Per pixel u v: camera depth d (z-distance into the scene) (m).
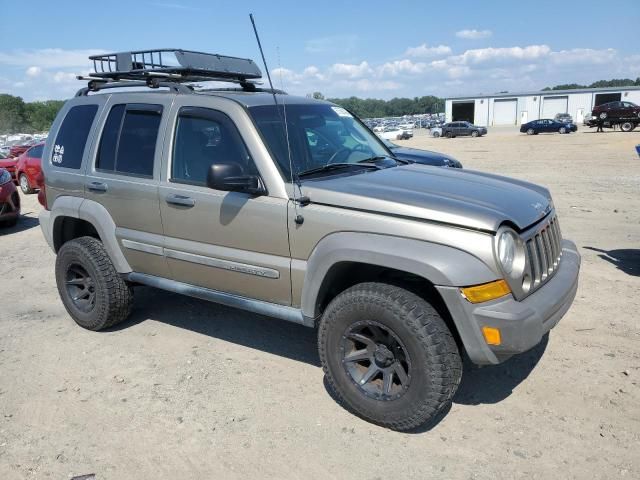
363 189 3.56
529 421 3.50
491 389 3.89
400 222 3.29
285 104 4.34
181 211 4.21
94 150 4.86
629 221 8.94
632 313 5.02
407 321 3.19
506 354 3.14
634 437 3.29
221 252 4.04
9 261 7.94
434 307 3.32
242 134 3.92
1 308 5.88
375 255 3.28
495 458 3.17
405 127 71.62
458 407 3.70
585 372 4.04
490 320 3.07
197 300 5.85
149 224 4.47
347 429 3.50
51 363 4.52
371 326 3.38
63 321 5.43
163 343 4.82
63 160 5.13
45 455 3.34
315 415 3.66
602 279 5.97
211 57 4.93
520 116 70.69
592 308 5.17
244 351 4.63
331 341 3.54
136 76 4.96
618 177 15.01
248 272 3.92
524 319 3.08
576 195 11.87
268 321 5.25
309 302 3.66
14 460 3.30
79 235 5.43
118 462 3.26
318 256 3.53
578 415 3.54
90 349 4.75
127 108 4.70
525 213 3.50
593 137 34.94
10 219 10.38
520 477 3.01
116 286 4.91
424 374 3.20
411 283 3.43
